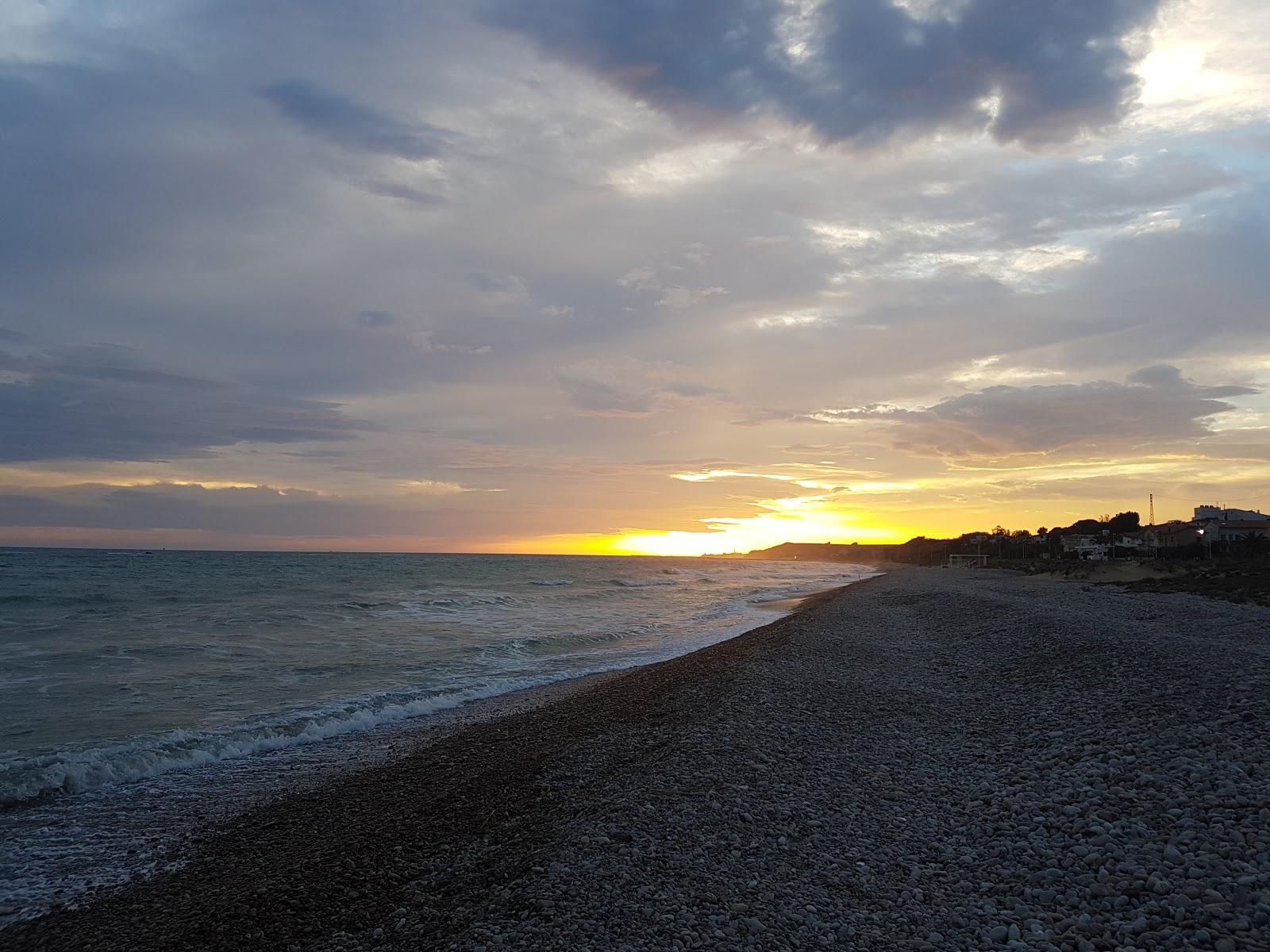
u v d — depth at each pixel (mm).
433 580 76750
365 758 14516
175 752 14578
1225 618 26812
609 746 13820
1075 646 20984
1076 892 7039
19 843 10570
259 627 33531
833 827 9141
